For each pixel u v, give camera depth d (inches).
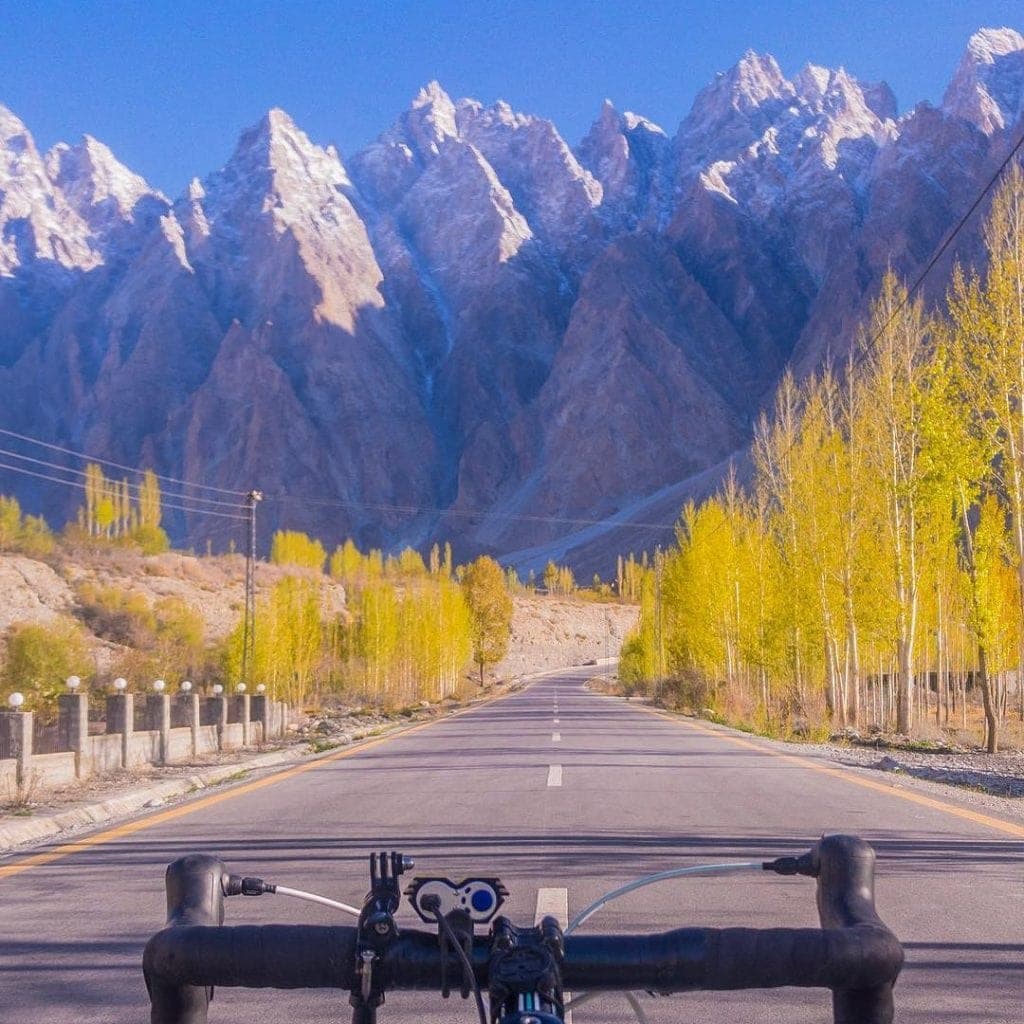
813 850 87.7
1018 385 1069.1
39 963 248.7
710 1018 202.7
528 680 4527.6
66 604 2480.3
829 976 72.7
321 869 355.6
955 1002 210.1
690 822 453.7
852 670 1553.9
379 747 1002.1
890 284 1433.3
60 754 681.0
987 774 805.2
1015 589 1708.9
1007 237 1077.8
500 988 71.7
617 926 269.4
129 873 365.1
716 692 2031.3
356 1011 78.7
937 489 1251.2
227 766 839.1
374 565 5049.2
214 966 73.5
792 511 1643.7
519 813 489.7
